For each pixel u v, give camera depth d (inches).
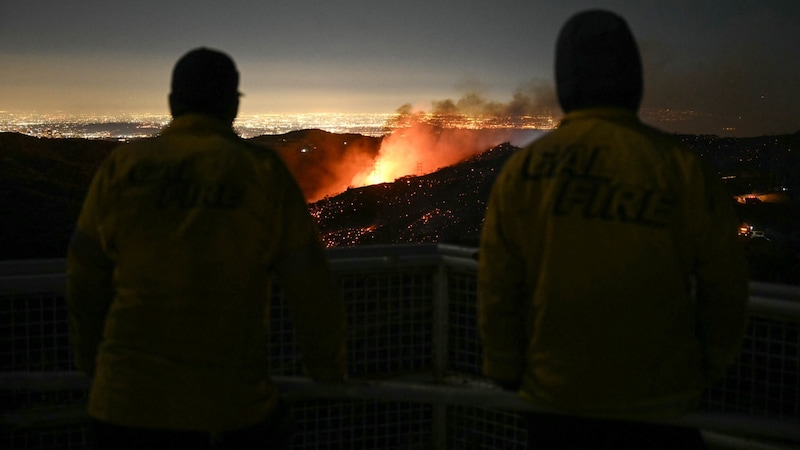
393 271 102.7
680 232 59.7
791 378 83.2
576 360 59.9
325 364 69.0
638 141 61.2
